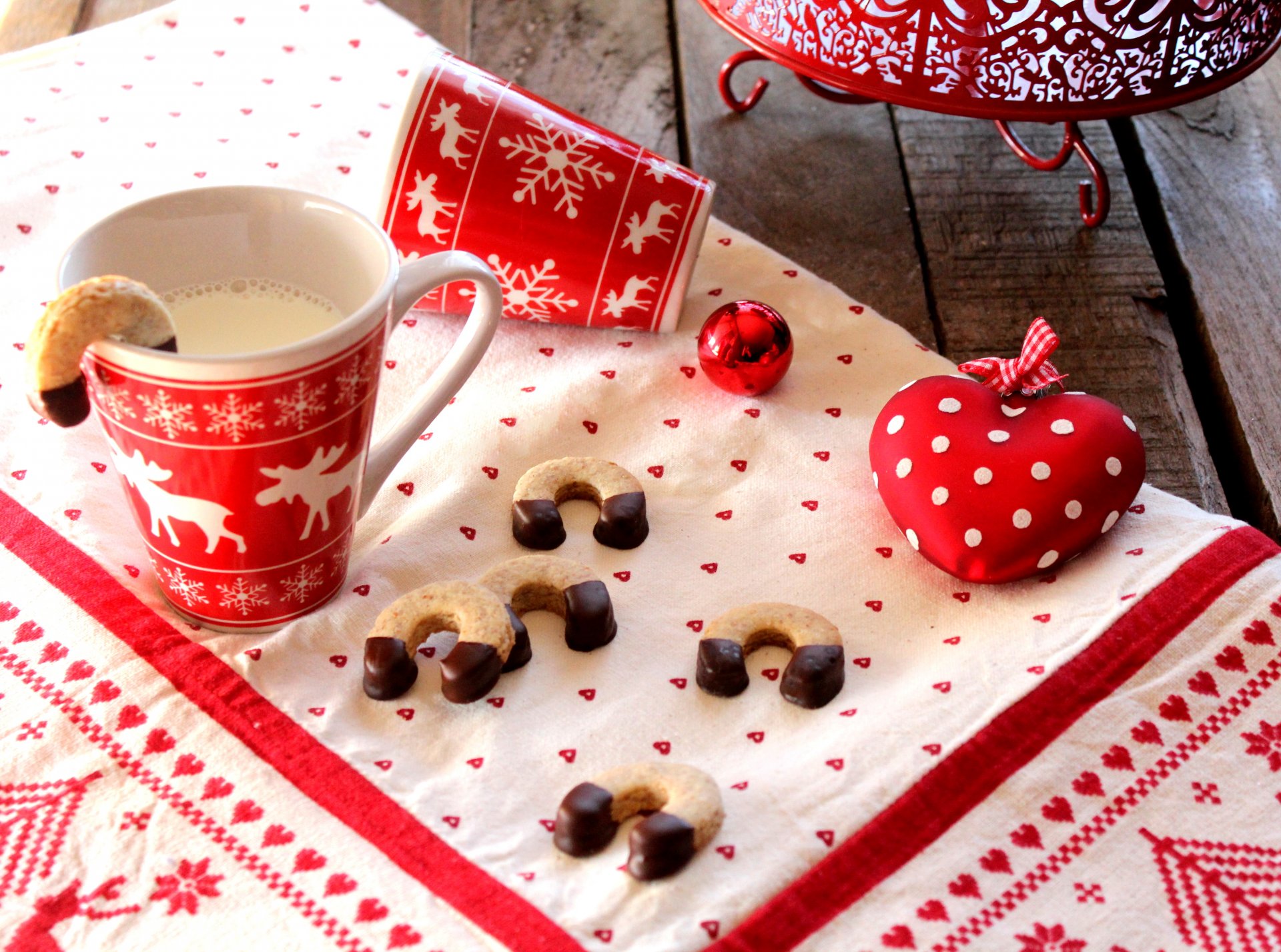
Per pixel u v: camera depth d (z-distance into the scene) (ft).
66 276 2.25
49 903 2.16
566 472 2.57
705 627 2.45
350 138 3.07
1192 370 2.91
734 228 3.02
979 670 2.38
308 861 2.20
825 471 2.63
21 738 2.28
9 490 2.51
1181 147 3.19
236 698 2.32
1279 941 2.18
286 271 2.42
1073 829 2.25
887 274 2.98
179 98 3.11
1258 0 2.76
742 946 2.14
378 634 2.35
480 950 2.14
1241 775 2.30
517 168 2.67
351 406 2.28
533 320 2.81
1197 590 2.43
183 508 2.27
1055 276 2.97
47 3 3.40
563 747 2.32
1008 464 2.46
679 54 3.40
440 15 3.45
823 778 2.27
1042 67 2.71
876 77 2.77
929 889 2.20
